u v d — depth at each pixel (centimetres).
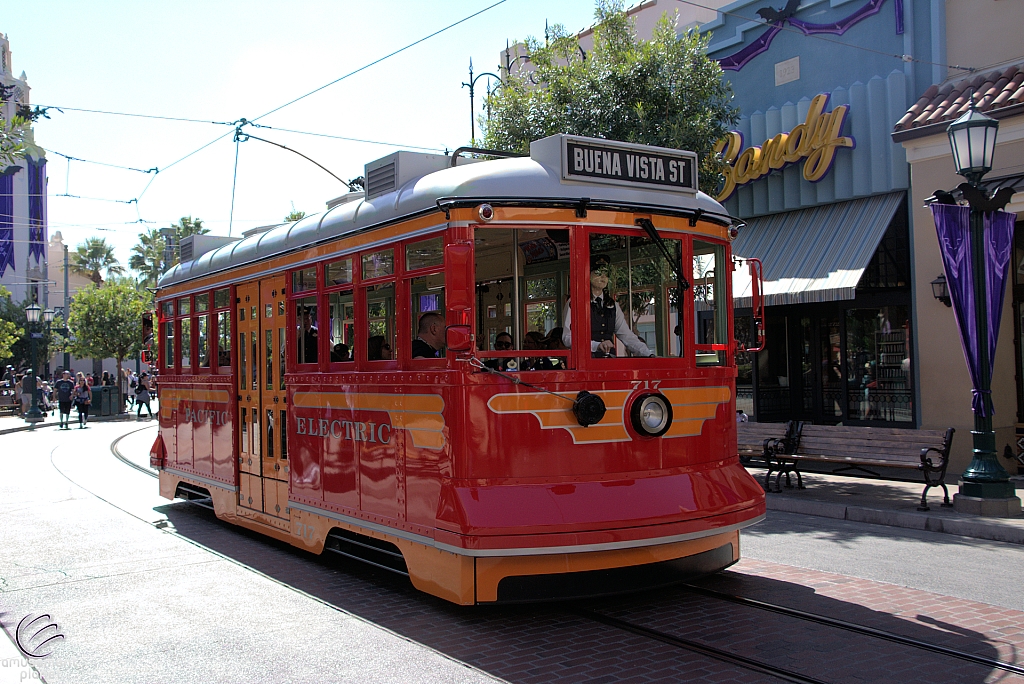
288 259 775
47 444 2070
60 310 4528
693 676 455
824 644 503
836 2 1360
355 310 666
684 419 602
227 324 920
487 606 597
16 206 4059
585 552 537
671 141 1217
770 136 1441
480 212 548
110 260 5541
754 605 588
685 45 1269
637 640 518
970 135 918
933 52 1251
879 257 1284
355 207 686
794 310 1448
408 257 608
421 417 580
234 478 891
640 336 606
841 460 1041
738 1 1490
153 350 1191
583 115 1234
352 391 663
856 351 1330
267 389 824
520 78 1410
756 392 1466
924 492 927
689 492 576
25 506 1102
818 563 727
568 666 475
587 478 559
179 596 647
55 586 680
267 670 482
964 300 921
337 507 685
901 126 1205
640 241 602
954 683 438
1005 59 1195
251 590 664
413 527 582
